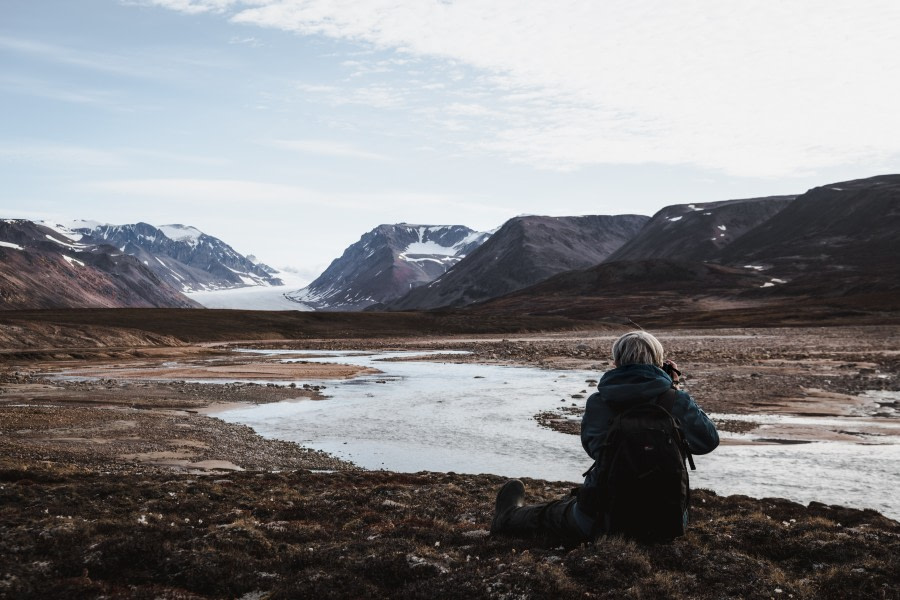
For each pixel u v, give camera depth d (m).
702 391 44.53
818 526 10.54
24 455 21.86
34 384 53.12
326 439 29.75
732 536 9.45
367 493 14.98
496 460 25.28
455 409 39.50
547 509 7.92
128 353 94.50
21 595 6.83
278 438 29.91
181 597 6.90
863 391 44.50
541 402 42.66
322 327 166.12
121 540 8.23
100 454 23.56
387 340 146.75
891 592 7.04
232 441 28.17
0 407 37.06
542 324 183.38
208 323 156.50
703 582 6.93
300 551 8.15
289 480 17.48
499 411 38.50
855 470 22.58
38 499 12.68
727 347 95.75
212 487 14.92
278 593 6.89
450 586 6.70
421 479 18.05
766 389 45.50
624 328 189.25
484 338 151.88
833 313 180.75
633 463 6.27
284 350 113.88
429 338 154.25
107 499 13.10
